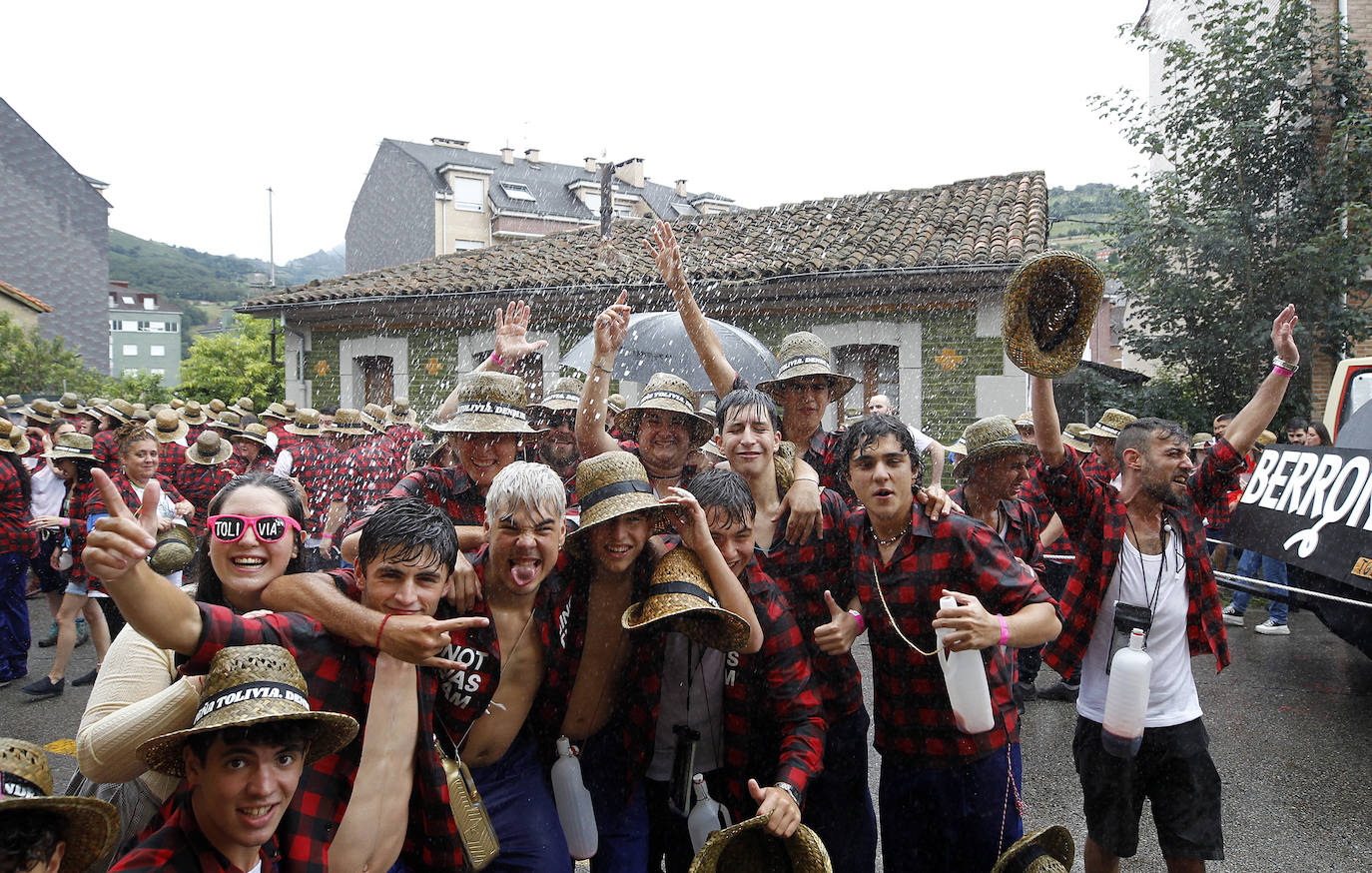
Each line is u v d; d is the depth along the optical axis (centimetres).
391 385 1247
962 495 391
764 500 300
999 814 259
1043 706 554
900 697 268
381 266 3719
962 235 1011
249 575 211
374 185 3728
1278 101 1080
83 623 763
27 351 2017
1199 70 1102
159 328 6625
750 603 238
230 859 166
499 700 233
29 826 144
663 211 4197
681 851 265
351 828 187
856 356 1012
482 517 318
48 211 2767
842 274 942
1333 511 469
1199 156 1095
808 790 285
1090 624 297
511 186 3706
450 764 210
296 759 166
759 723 259
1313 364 1042
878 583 270
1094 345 2212
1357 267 986
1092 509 298
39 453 833
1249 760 459
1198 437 831
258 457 709
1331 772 442
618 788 261
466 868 207
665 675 259
